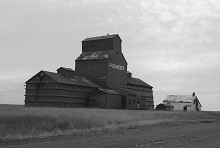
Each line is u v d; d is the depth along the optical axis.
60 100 70.94
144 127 32.06
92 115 35.31
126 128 30.03
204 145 17.31
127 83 97.31
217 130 28.67
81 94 78.19
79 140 18.88
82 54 94.12
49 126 25.20
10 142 18.09
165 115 53.28
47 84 72.50
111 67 88.62
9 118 24.48
